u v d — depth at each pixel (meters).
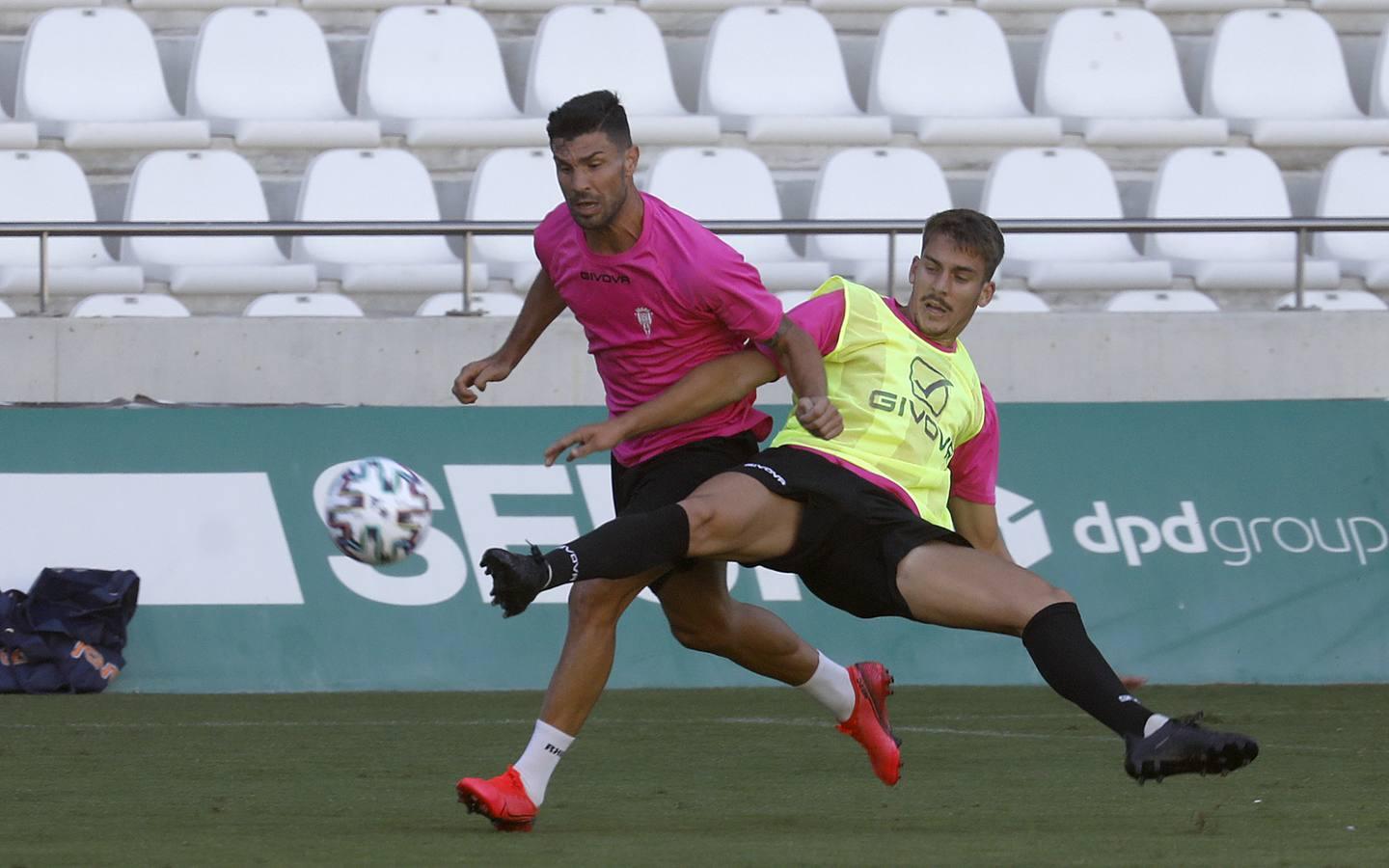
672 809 16.89
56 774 19.75
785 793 18.22
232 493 29.91
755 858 13.28
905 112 47.09
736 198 42.62
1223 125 46.47
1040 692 29.55
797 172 45.19
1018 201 43.25
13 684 28.94
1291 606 31.11
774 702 27.89
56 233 33.25
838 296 16.02
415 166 42.47
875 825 15.65
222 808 16.92
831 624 30.44
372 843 14.23
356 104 48.06
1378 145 46.91
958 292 15.91
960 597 14.97
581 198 14.80
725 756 21.55
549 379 33.59
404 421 30.28
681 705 27.50
